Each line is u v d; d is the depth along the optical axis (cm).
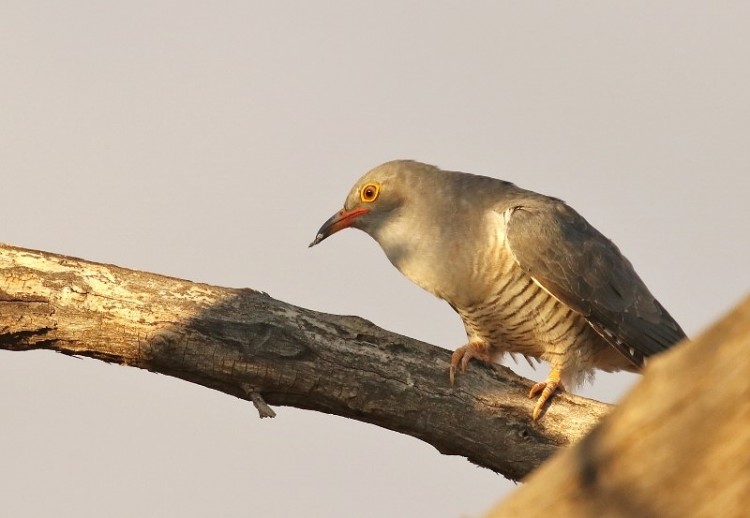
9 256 1037
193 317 1049
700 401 407
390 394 1084
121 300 1045
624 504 414
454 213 1329
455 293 1341
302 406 1095
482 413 1103
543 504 425
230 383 1071
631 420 417
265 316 1063
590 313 1334
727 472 402
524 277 1321
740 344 404
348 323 1088
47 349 1056
